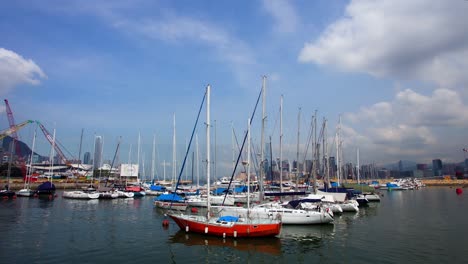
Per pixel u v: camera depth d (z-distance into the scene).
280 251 26.44
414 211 52.12
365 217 44.84
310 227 35.75
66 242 28.45
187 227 31.75
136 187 83.06
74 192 70.81
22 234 31.50
